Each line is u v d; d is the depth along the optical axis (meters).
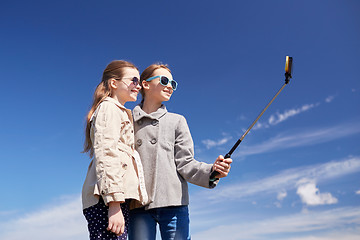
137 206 2.09
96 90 2.04
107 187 1.63
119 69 2.05
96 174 1.69
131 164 1.87
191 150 2.30
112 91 2.04
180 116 2.44
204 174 2.13
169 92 2.43
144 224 2.15
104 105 1.83
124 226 1.79
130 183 1.80
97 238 1.69
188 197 2.27
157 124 2.31
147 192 2.16
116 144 1.75
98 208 1.72
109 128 1.75
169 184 2.19
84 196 1.78
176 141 2.34
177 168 2.27
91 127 1.84
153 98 2.42
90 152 1.93
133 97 2.06
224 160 2.03
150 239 2.14
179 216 2.18
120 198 1.64
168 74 2.46
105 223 1.70
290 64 1.90
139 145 2.28
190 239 2.23
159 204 2.13
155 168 2.19
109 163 1.67
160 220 2.16
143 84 2.46
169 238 2.14
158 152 2.24
